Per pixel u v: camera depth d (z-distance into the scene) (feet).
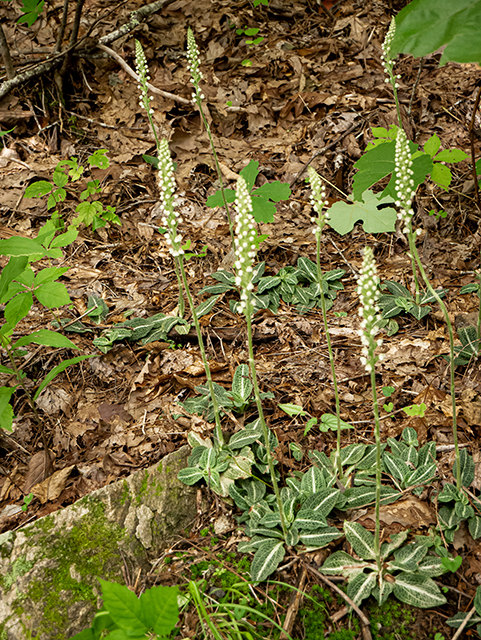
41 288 2.46
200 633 2.02
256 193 3.21
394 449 2.49
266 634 2.03
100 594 2.14
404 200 2.15
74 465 2.56
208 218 4.01
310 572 2.15
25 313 2.41
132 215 4.02
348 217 3.61
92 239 3.83
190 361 2.97
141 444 2.62
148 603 1.79
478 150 4.08
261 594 2.12
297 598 2.09
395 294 3.27
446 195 3.86
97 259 3.67
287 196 3.17
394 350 2.97
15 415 2.73
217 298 3.31
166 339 3.08
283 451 2.55
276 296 3.37
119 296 3.42
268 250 3.73
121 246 3.79
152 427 2.68
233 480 2.39
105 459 2.56
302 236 3.84
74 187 4.11
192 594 1.97
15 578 2.13
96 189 3.72
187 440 2.60
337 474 2.40
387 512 2.28
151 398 2.83
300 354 3.01
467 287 3.16
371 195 3.62
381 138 3.63
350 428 2.51
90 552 2.21
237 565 2.21
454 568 1.98
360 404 2.74
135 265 3.68
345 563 2.13
